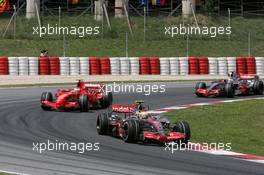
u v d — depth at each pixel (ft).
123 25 653.30
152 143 205.57
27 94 356.59
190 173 157.99
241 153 191.72
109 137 216.13
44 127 236.43
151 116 212.43
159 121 207.92
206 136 224.53
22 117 262.47
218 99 350.23
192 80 463.83
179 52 595.47
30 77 461.37
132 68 494.18
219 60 512.22
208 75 506.48
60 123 247.70
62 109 291.17
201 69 507.71
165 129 216.74
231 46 623.77
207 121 262.67
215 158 181.16
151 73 498.28
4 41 579.48
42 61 477.77
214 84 362.74
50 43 586.86
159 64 499.92
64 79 453.17
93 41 601.21
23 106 301.43
